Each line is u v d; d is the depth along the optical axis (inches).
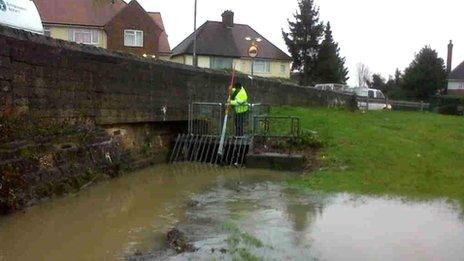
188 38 2132.1
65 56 416.8
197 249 260.4
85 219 318.7
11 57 347.9
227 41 2064.5
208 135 622.8
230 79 772.6
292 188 430.0
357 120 856.9
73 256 250.7
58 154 382.0
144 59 554.9
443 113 1534.2
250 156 556.7
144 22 1803.6
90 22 1772.9
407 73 2138.3
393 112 1231.5
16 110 354.6
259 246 265.6
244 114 628.1
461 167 520.7
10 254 249.6
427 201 376.8
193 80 670.5
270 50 2223.2
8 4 417.7
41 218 314.3
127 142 529.3
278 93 940.0
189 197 392.8
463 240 280.2
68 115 424.2
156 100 579.5
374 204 365.1
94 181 426.9
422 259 249.4
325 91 1112.2
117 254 254.8
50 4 1771.7
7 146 325.7
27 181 336.5
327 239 279.1
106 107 482.6
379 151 584.1
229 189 427.5
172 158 612.7
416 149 609.6
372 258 249.9
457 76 2682.1
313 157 557.0
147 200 378.6
